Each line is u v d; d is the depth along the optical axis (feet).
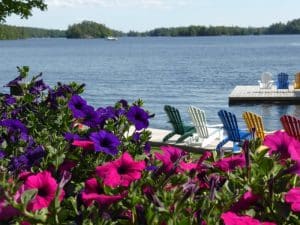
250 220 6.41
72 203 7.38
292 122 35.55
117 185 7.52
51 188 7.20
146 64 266.16
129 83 160.66
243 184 7.77
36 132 15.40
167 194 7.06
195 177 8.34
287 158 8.14
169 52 467.11
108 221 6.98
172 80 168.45
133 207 7.14
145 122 11.75
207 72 201.98
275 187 7.60
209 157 9.07
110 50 558.97
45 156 10.12
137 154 12.48
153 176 8.03
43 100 18.21
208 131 43.52
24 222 6.77
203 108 98.27
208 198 6.99
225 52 443.32
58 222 6.82
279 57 329.72
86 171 10.39
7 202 6.73
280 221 7.32
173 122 44.65
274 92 95.76
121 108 13.67
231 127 40.55
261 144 8.68
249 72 200.54
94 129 12.22
